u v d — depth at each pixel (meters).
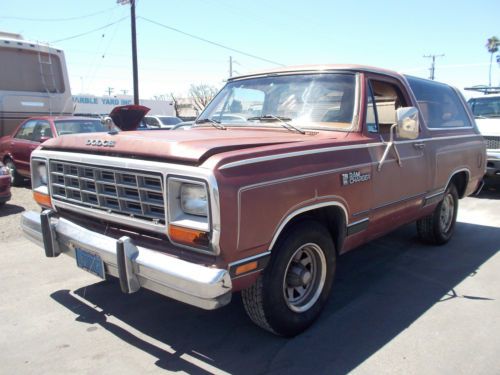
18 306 3.95
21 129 10.22
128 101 33.38
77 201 3.53
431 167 4.84
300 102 4.07
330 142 3.47
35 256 5.29
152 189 2.89
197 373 2.97
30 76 11.35
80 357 3.16
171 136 3.21
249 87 4.50
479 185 6.53
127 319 3.72
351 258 5.33
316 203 3.22
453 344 3.34
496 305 4.02
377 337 3.44
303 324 3.44
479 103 10.48
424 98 5.11
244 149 2.92
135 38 23.80
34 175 4.05
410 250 5.63
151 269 2.78
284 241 3.11
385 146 4.01
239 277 2.79
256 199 2.76
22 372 2.98
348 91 3.96
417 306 4.00
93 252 3.21
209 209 2.60
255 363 3.09
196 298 2.61
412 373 2.97
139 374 2.96
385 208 4.08
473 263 5.15
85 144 3.44
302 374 2.96
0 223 6.83
